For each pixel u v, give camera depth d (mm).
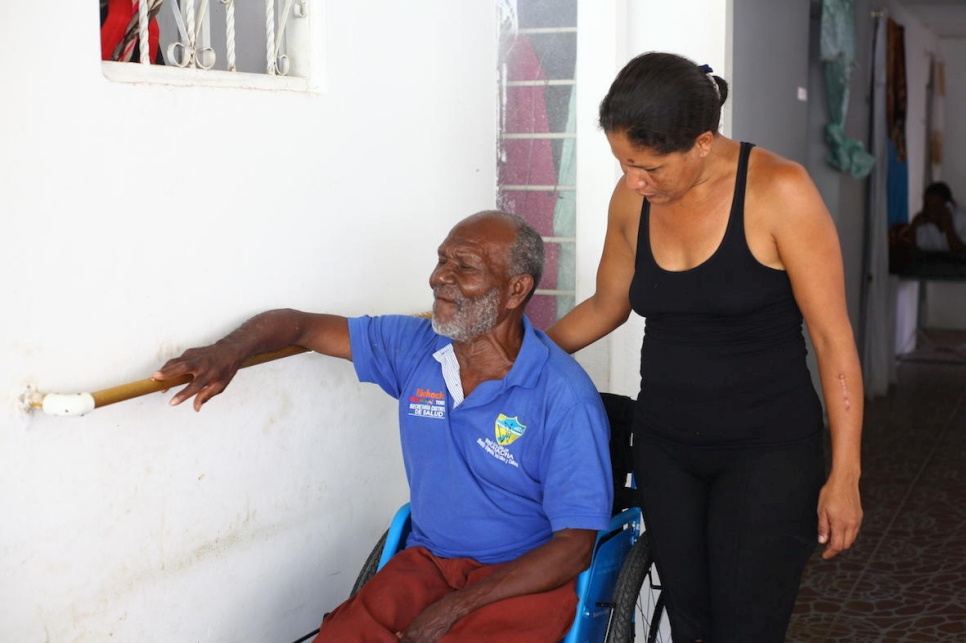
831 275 1911
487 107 3123
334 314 2570
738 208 1905
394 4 2670
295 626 2576
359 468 2734
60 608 1960
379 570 2221
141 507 2109
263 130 2291
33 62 1791
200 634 2293
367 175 2635
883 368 6723
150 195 2039
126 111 1972
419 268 2881
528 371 2154
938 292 9703
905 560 4023
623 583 2164
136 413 2070
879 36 6402
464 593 2006
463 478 2203
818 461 2018
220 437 2281
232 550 2354
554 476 2125
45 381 1870
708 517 2074
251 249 2295
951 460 5320
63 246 1877
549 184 3188
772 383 1968
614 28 3012
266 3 2324
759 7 4121
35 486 1882
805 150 5305
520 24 3129
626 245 2205
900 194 7836
